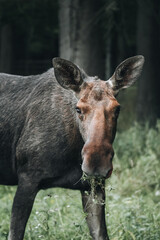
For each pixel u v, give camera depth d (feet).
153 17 83.76
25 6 83.61
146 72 83.56
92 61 70.23
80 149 35.01
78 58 69.82
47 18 88.38
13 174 38.24
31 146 35.63
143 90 83.71
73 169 35.50
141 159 56.18
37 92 37.06
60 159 35.19
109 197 49.98
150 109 82.94
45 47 125.29
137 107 84.02
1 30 114.93
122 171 55.26
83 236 36.55
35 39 119.03
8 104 37.99
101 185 34.42
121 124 79.25
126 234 37.58
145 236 37.86
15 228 34.94
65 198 47.37
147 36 83.97
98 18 69.26
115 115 31.48
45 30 95.35
